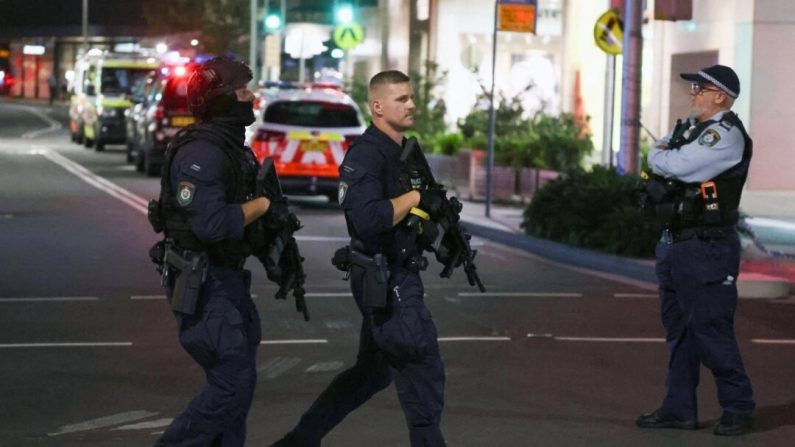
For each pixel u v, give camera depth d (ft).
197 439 50.39
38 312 99.50
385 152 53.26
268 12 301.63
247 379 50.47
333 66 401.29
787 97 206.80
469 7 303.68
